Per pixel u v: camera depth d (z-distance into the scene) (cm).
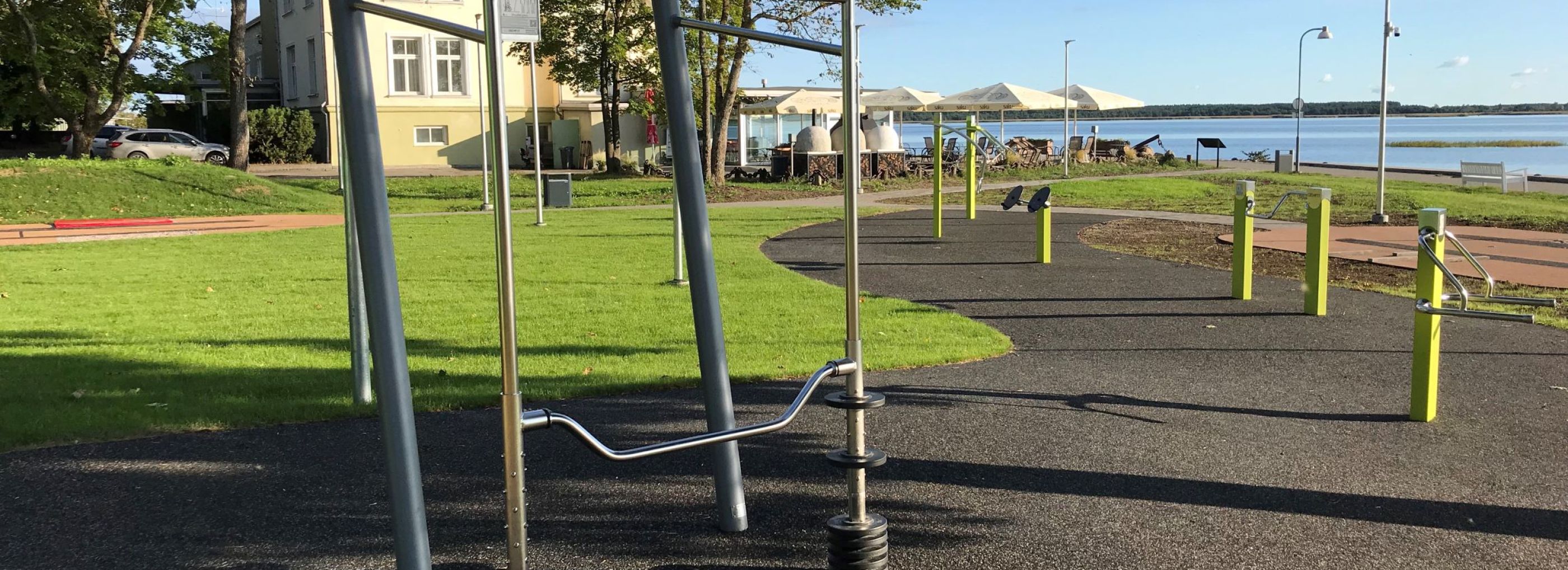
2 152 4438
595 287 1215
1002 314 1043
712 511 482
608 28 3525
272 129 3912
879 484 518
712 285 450
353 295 657
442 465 548
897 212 2305
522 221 2142
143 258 1528
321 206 2566
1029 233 1839
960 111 3962
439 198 2802
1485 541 446
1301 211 2322
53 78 3541
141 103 4175
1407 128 16475
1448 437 599
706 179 3028
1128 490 509
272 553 434
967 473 535
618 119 3775
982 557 429
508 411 342
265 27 4925
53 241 1778
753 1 2978
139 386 719
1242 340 893
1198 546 440
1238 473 534
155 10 3547
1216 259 1456
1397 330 930
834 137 3481
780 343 883
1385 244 1628
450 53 3969
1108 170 3903
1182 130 16238
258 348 865
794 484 519
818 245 1684
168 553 434
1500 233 1744
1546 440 592
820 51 390
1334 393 706
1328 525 464
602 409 664
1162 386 725
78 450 570
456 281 1271
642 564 424
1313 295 1016
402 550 358
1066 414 650
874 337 908
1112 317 1016
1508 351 834
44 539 447
